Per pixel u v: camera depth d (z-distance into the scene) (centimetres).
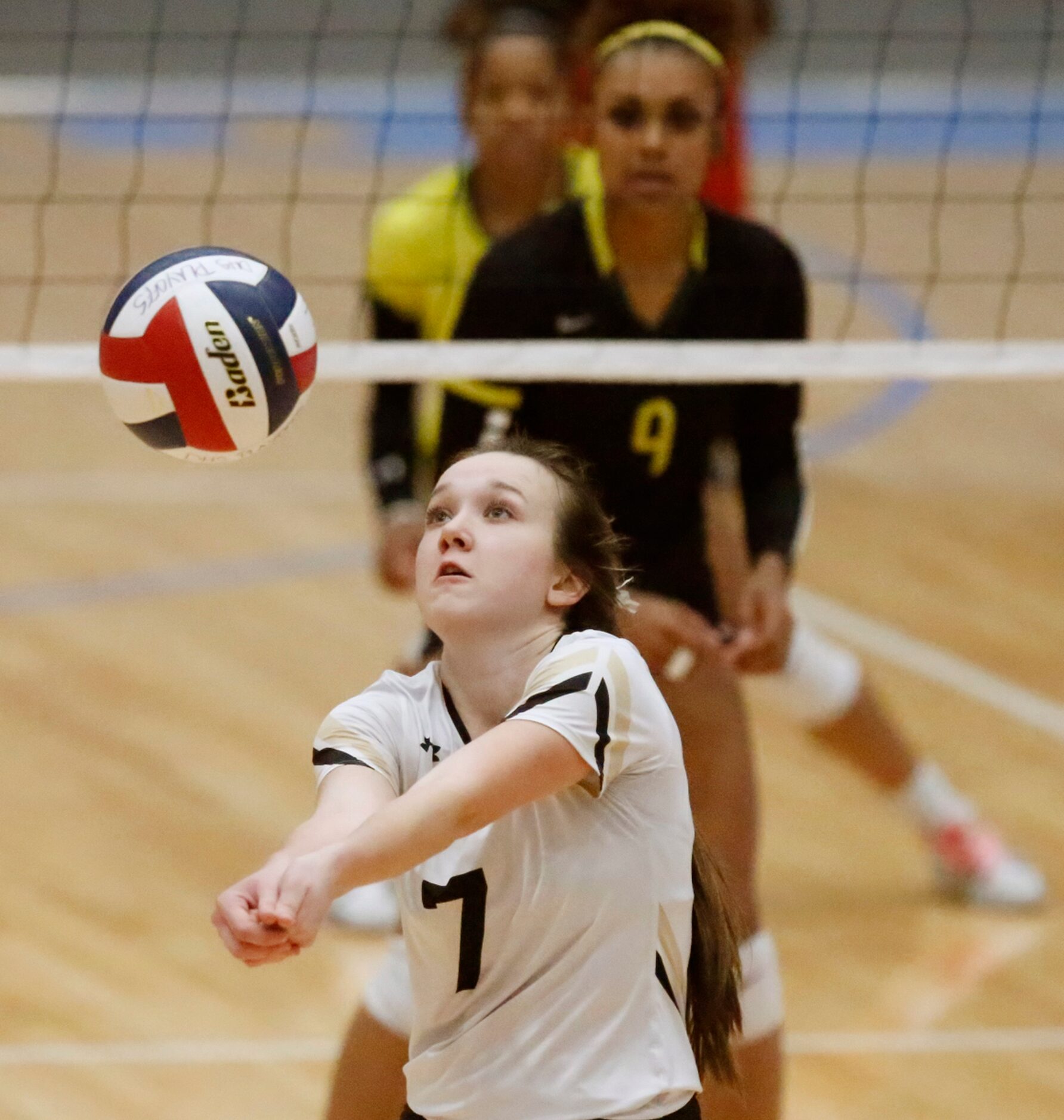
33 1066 1424
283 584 2489
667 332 1337
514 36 1589
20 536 2619
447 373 1312
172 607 2406
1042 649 2325
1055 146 4553
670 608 1237
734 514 1501
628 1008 799
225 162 4369
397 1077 1099
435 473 1386
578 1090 785
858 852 1873
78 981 1569
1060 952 1677
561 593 834
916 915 1747
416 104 4666
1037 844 1870
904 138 4553
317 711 2128
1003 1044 1500
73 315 3334
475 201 1623
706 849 879
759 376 1326
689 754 1239
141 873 1767
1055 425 3178
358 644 2312
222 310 933
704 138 1295
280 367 945
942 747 2064
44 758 1998
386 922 1702
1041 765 2036
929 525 2712
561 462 859
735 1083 887
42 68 4775
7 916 1677
